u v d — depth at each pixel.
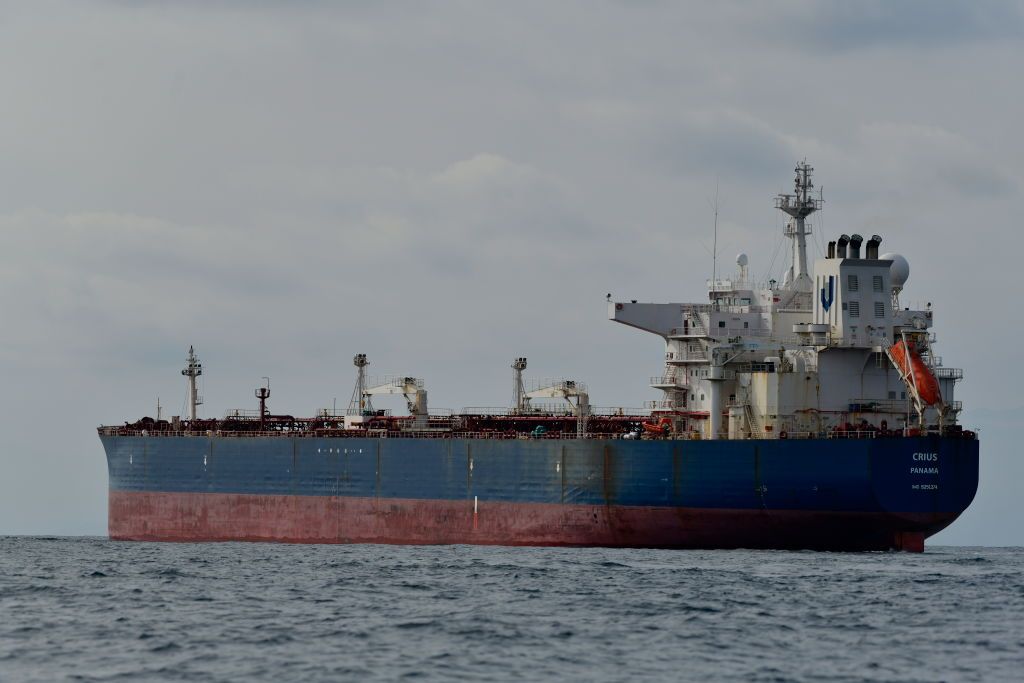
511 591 170.00
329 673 121.31
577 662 126.19
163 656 128.88
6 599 169.12
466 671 122.19
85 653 130.50
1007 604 160.38
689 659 127.88
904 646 134.62
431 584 177.75
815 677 120.62
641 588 172.00
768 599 162.62
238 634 139.62
